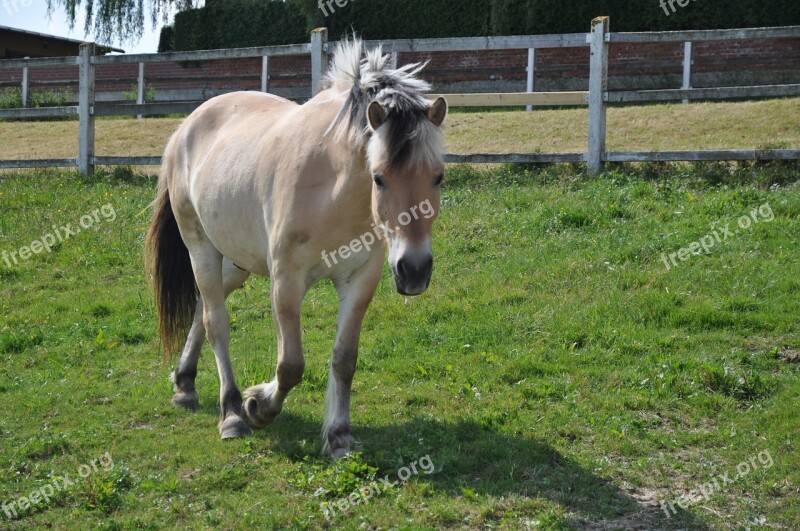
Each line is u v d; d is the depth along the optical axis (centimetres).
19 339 695
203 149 539
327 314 711
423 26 1795
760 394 516
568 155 946
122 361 652
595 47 930
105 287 817
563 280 705
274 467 448
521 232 816
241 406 504
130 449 488
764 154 875
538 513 389
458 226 845
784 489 415
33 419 541
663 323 621
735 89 912
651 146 1034
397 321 677
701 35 918
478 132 1174
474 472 436
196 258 536
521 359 580
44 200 1048
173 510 409
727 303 630
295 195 430
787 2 1510
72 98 1992
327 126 431
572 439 476
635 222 798
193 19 2095
